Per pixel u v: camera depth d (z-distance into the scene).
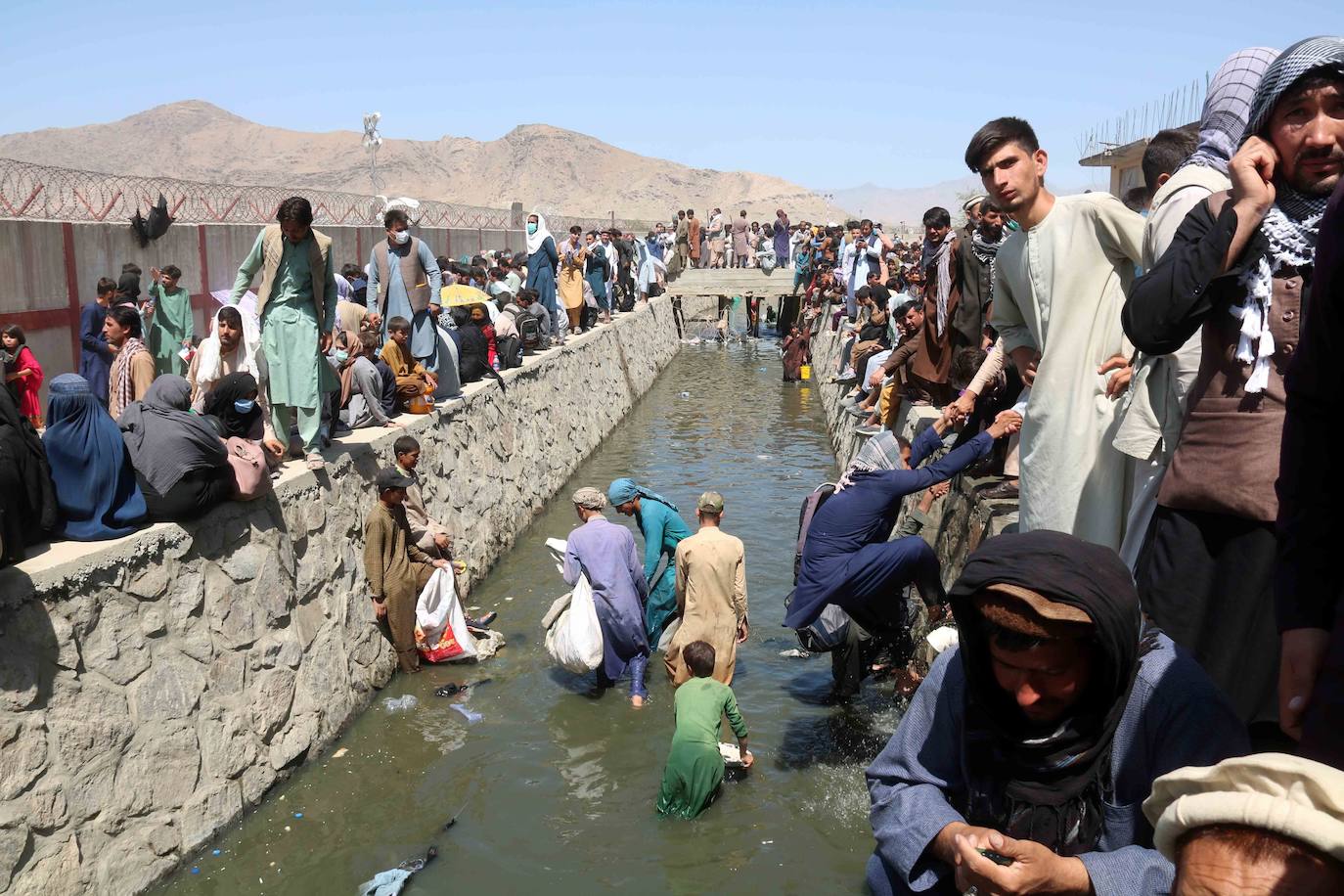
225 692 5.82
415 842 5.62
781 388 24.55
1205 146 3.13
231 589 6.05
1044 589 1.68
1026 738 1.87
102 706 4.89
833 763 6.44
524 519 12.40
